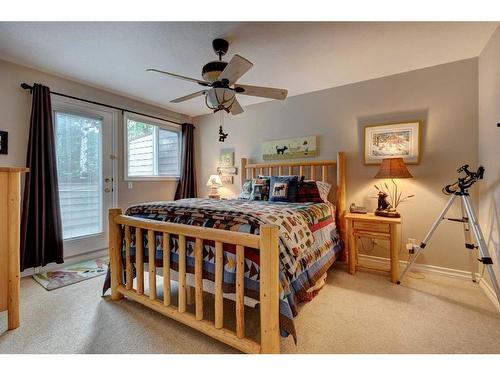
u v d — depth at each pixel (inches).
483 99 91.5
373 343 61.3
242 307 56.2
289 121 143.1
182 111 174.1
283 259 59.8
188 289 79.6
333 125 128.7
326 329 67.1
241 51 92.1
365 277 103.3
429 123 105.7
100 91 131.8
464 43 87.1
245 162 157.8
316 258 82.7
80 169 125.0
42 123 106.0
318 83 123.2
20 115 104.0
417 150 107.6
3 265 65.4
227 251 62.0
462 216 99.3
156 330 66.7
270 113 150.3
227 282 61.2
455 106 100.7
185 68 107.0
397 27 77.6
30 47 89.7
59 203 111.7
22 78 104.3
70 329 66.9
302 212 83.5
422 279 100.3
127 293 79.7
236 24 76.2
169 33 81.0
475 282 96.3
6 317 72.6
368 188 119.8
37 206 104.0
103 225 134.1
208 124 179.6
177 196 176.2
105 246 134.8
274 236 52.1
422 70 106.7
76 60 99.8
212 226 68.2
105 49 91.1
